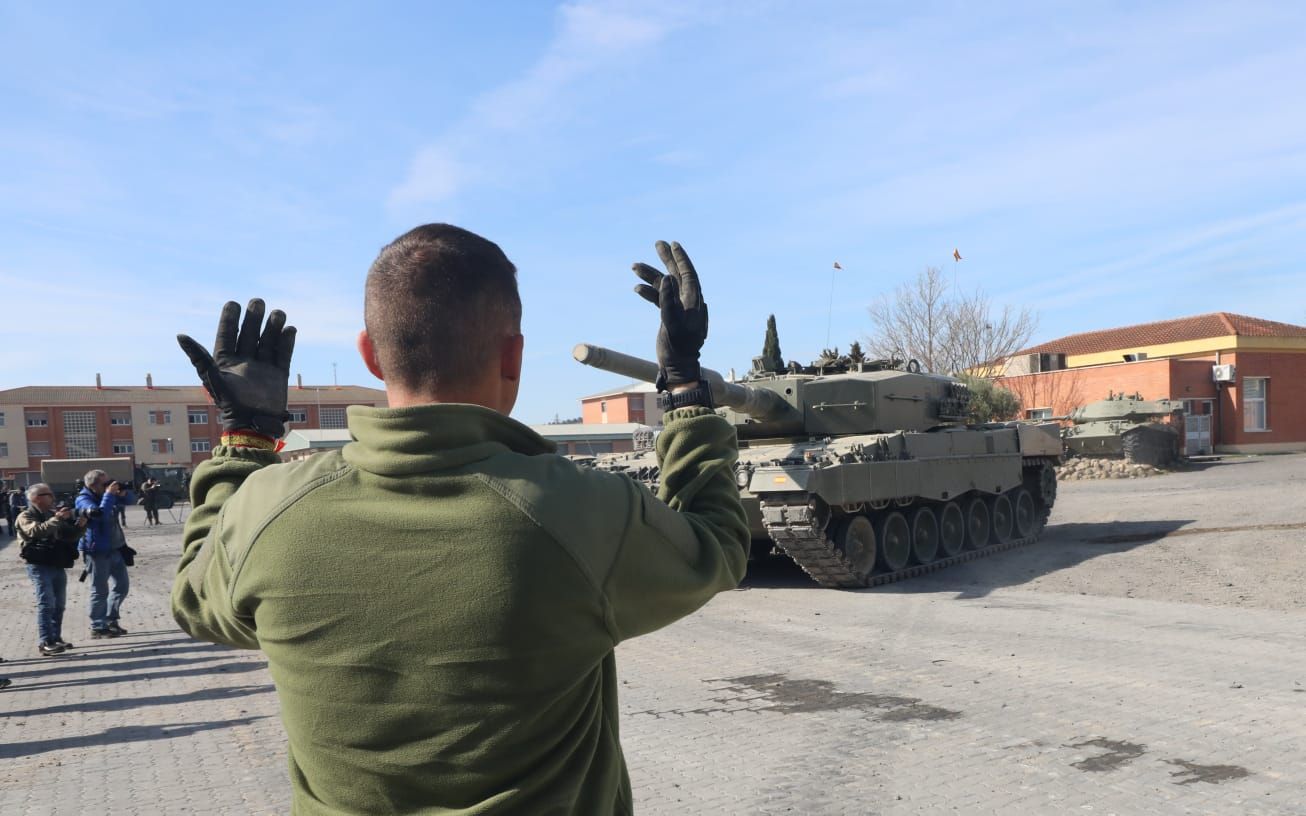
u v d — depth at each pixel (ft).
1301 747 19.22
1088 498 81.97
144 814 17.84
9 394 239.30
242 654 34.42
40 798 18.94
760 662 28.76
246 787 19.27
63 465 145.38
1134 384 137.08
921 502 50.03
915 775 18.31
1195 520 59.36
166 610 46.16
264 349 7.32
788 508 40.68
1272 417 139.44
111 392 249.96
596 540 5.32
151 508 118.21
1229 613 33.81
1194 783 17.47
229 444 6.98
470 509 5.15
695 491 6.55
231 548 5.64
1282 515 56.95
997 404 121.80
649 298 7.25
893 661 28.17
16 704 27.55
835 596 42.19
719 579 6.11
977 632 32.22
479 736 5.01
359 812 5.19
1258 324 150.51
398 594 5.08
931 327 154.30
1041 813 16.37
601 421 231.71
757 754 19.92
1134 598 37.83
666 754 20.12
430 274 5.65
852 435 51.03
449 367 5.70
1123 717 21.54
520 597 5.00
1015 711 22.33
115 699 27.78
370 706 5.10
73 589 57.26
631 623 5.62
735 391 42.65
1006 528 58.18
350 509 5.31
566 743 5.31
